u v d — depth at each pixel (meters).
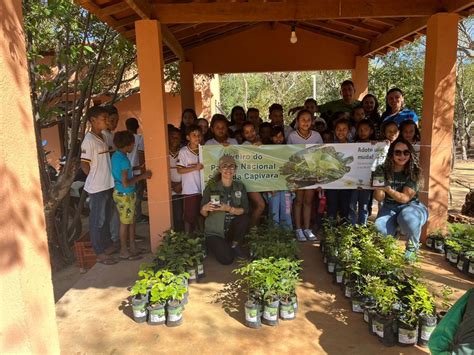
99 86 9.80
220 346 3.22
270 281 3.50
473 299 2.06
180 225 5.70
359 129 5.54
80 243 6.48
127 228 5.19
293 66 8.71
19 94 1.47
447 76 5.12
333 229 4.90
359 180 5.45
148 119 5.02
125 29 5.66
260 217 5.73
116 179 4.98
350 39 8.62
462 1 4.71
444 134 5.23
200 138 5.32
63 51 6.88
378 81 13.87
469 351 1.92
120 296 4.14
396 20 6.44
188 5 5.00
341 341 3.26
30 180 1.52
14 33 1.46
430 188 5.34
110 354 3.16
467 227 5.16
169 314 3.51
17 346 1.42
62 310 3.87
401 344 3.16
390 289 3.31
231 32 8.44
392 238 4.44
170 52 7.85
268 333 3.40
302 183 5.45
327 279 4.45
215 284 4.38
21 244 1.45
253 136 5.50
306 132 5.51
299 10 5.16
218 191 4.91
